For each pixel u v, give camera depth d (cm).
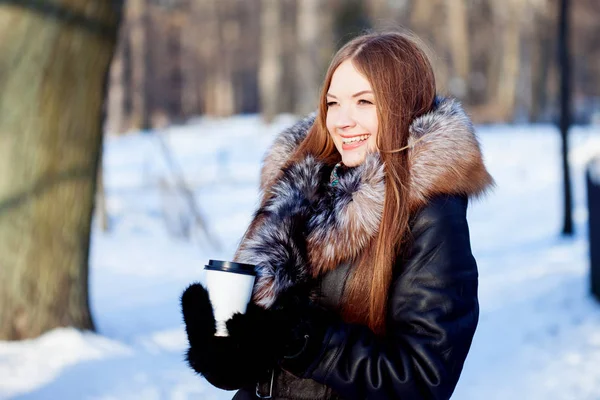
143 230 1386
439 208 186
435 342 177
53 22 557
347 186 197
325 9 2755
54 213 570
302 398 195
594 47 4419
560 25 1269
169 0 4212
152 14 4047
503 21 4091
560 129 1273
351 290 193
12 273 558
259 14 4638
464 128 193
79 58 569
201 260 1111
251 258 196
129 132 3491
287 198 209
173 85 4544
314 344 180
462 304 181
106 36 579
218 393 493
